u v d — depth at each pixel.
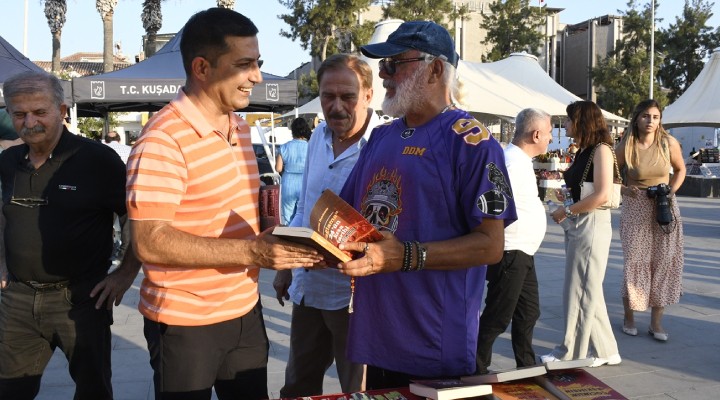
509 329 5.53
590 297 4.45
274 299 6.58
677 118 18.23
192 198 2.17
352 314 2.29
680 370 4.51
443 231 2.10
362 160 2.46
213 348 2.31
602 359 4.59
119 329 5.54
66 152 2.78
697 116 17.80
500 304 3.95
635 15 45.09
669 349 4.98
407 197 2.13
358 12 37.53
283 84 9.04
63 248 2.76
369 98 3.28
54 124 2.73
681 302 6.40
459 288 2.13
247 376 2.49
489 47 62.84
